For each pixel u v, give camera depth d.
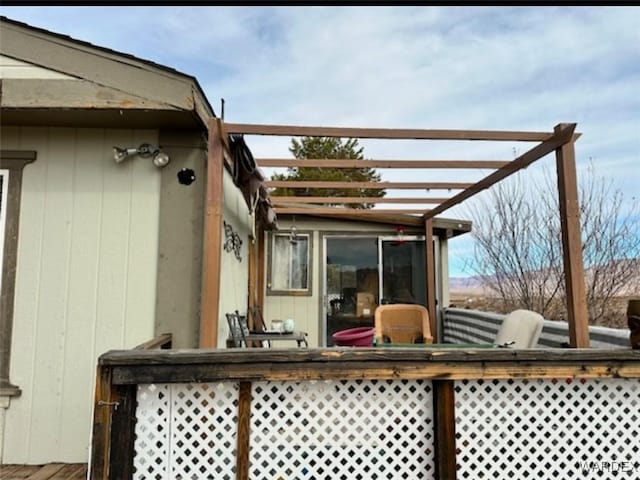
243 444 2.14
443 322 6.84
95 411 2.01
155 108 2.84
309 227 6.80
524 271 8.32
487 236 9.09
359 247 6.85
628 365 2.18
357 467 2.20
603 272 7.28
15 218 3.12
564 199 2.92
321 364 2.10
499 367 2.14
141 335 3.08
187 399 2.17
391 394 2.25
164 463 2.12
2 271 3.09
